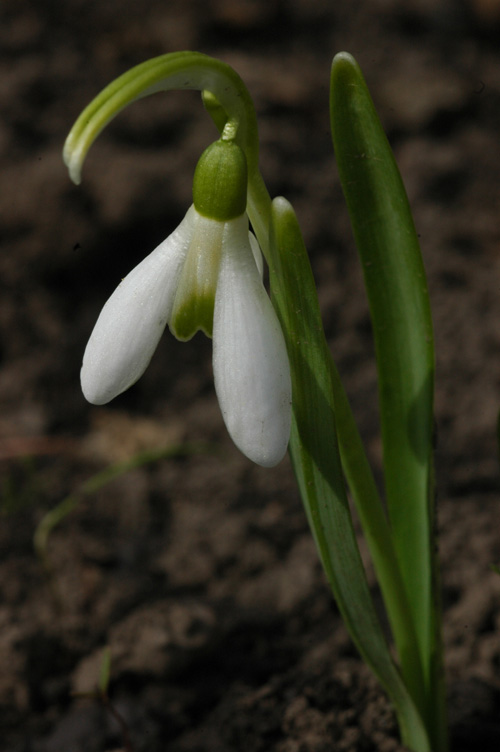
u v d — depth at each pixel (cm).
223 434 43
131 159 50
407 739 30
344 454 27
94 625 34
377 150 26
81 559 37
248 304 25
